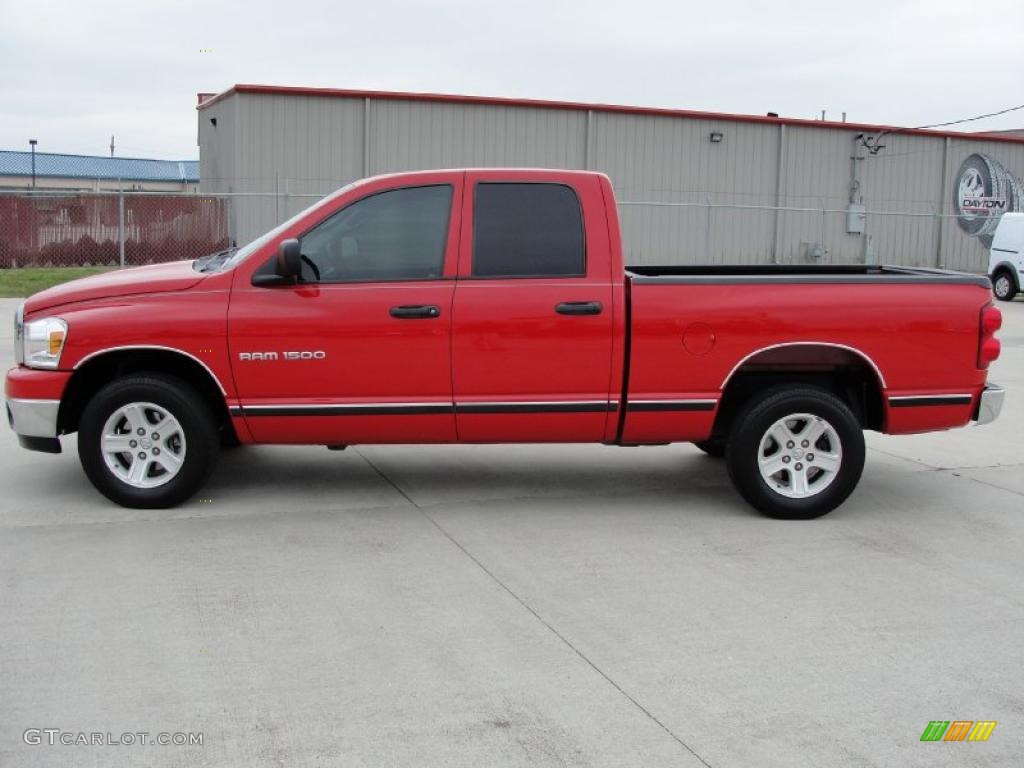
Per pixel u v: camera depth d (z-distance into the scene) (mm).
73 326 6078
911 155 32188
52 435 6191
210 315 6078
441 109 26812
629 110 28422
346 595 4957
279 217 25969
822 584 5254
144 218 23844
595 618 4734
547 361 6164
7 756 3477
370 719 3756
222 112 26984
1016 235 24438
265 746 3561
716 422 6637
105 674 4082
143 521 6078
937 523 6395
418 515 6336
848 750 3607
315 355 6098
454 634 4520
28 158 62750
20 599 4832
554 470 7574
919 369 6328
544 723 3746
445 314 6094
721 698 3971
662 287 6156
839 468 6344
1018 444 8844
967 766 3525
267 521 6137
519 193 6230
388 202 6199
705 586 5184
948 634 4641
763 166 30375
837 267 7664
